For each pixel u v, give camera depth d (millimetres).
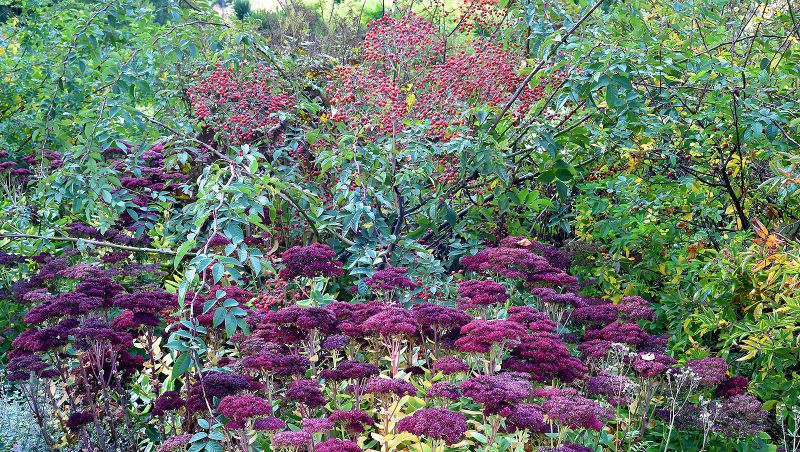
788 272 4059
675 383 4160
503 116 5664
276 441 3230
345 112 5855
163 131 6367
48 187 5613
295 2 10602
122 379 4355
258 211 4281
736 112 5027
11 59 8031
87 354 4234
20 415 4281
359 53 8164
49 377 4219
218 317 3736
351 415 3492
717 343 5148
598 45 5090
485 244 6184
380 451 3803
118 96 5695
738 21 6219
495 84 5797
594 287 5859
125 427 4270
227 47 6246
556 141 5812
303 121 6816
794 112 5043
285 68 6969
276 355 3783
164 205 5957
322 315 4016
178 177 6270
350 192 5301
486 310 4703
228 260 3838
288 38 9055
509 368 4113
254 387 3793
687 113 5586
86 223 6305
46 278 5207
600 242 5902
